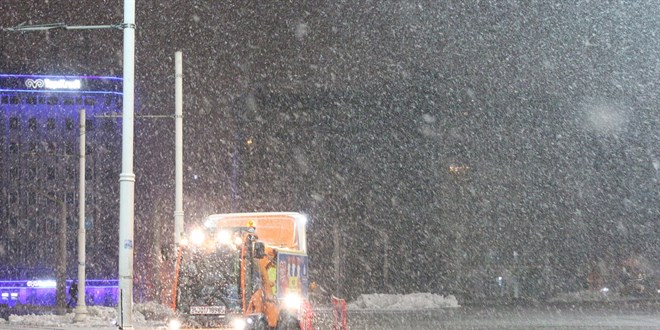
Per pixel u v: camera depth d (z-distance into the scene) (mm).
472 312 43969
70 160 109688
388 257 103438
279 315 19547
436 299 55375
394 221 104750
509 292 98500
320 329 28891
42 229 107562
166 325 17891
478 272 100562
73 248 107438
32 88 110562
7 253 106062
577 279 97438
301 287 21531
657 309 44438
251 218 22984
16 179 108250
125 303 18203
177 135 28234
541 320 33781
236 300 17594
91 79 111875
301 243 22828
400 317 38594
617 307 47875
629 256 96062
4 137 108938
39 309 65500
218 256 17891
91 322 32969
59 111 110688
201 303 17688
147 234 112688
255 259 18203
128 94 18625
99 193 108938
